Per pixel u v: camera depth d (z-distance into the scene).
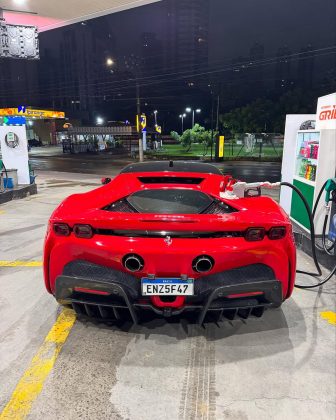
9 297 2.82
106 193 2.44
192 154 34.19
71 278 1.96
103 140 45.94
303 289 2.96
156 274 1.93
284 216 2.11
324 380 1.82
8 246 4.28
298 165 4.68
